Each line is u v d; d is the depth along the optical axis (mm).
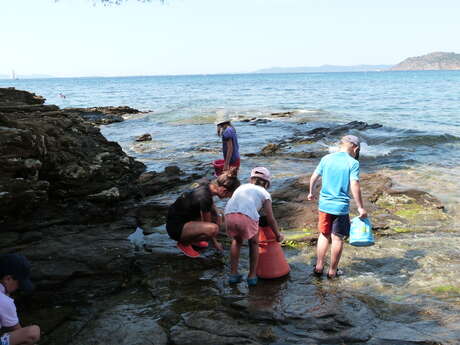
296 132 18812
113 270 5430
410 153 13664
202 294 4895
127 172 9453
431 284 4977
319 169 5332
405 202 8102
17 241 6016
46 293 4922
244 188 5184
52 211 7078
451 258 5668
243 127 21281
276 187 9219
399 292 4824
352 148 5301
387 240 6387
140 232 6852
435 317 4270
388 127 19109
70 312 4605
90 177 7816
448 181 9812
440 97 43688
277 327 4180
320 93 58625
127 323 4324
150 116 28531
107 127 23734
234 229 5012
